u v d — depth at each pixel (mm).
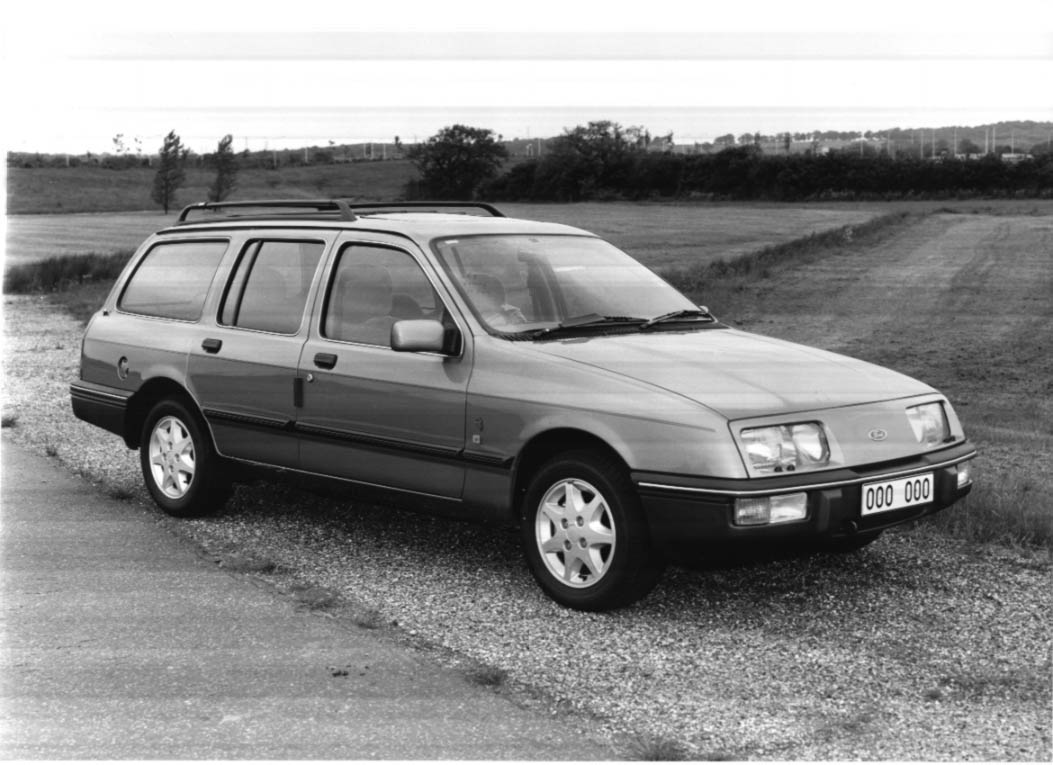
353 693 3936
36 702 3898
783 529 4410
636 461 4512
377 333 5539
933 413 5098
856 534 4609
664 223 35906
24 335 16594
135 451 8273
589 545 4754
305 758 3432
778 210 41031
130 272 7066
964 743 3494
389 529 6203
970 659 4215
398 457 5363
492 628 4602
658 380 4672
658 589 5098
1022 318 18734
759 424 4465
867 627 4578
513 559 5613
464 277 5383
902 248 34562
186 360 6348
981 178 45938
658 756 3391
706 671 4113
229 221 6602
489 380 5008
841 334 16938
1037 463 7613
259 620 4730
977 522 5871
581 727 3633
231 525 6301
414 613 4805
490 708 3793
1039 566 5348
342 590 5133
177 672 4156
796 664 4180
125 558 5668
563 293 5590
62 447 8406
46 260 27734
